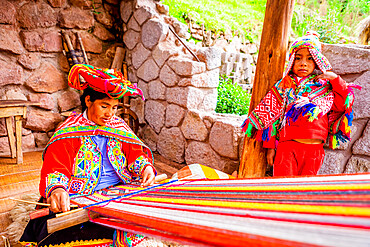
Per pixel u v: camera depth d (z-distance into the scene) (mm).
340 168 2197
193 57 3850
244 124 2285
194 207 1060
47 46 4238
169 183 1581
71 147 1529
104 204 1285
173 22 4477
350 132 1990
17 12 3941
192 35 5555
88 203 1322
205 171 1932
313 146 1987
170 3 5805
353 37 5684
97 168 1582
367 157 2068
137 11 4391
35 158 3816
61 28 4387
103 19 4781
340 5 6984
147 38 4242
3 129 3938
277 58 2188
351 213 678
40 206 1426
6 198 2600
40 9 4117
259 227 703
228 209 947
